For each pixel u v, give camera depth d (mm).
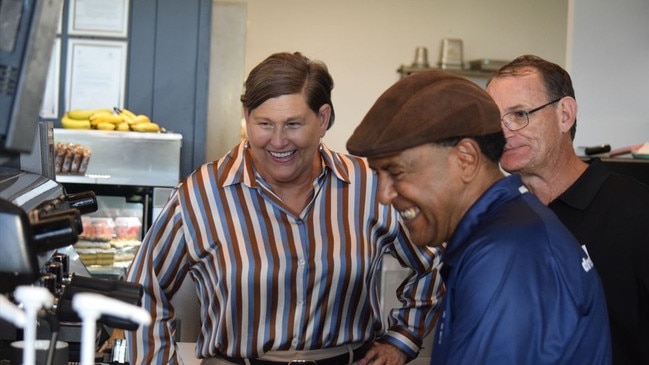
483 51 9242
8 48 1128
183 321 3252
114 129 4895
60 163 4535
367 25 9039
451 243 1594
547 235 1528
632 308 2178
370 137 1546
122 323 1344
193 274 2510
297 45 8977
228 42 5480
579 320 1519
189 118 5406
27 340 922
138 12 5352
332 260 2387
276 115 2260
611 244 2195
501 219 1549
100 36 5336
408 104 1542
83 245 4578
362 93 9055
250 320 2365
